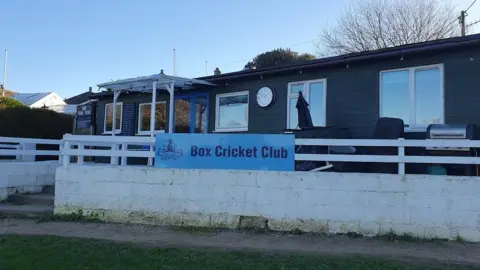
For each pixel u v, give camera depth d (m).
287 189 7.66
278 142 7.88
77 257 6.00
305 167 8.59
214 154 8.16
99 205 8.46
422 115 9.29
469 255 6.23
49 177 11.13
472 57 8.71
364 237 7.25
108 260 5.88
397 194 7.24
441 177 7.10
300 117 10.11
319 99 10.86
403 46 9.24
